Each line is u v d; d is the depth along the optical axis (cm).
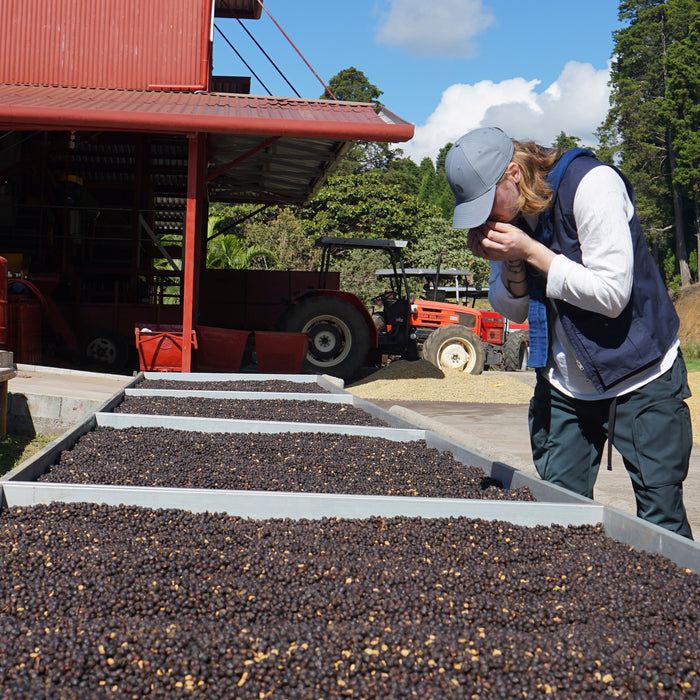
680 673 171
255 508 282
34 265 1195
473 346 1305
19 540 247
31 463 325
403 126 871
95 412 489
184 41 1088
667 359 241
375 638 183
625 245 222
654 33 4888
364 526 270
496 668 171
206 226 1521
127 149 1399
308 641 180
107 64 1086
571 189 229
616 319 236
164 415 521
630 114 4741
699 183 4191
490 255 236
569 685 165
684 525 252
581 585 227
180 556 233
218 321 1273
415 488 340
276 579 222
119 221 1418
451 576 227
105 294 1225
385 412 546
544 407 283
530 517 278
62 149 1260
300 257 3022
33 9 1080
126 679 165
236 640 178
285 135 876
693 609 206
